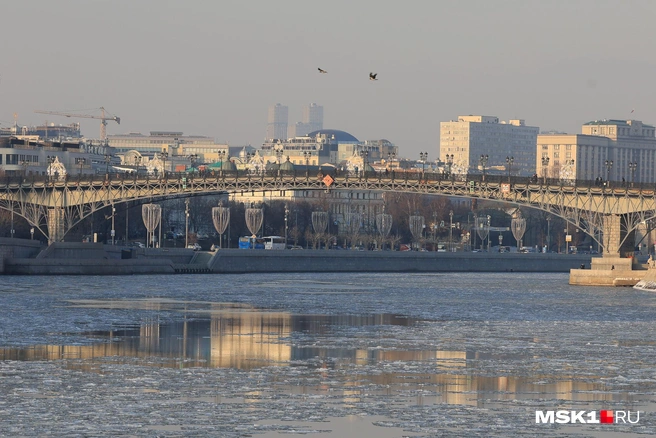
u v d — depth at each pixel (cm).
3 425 16912
